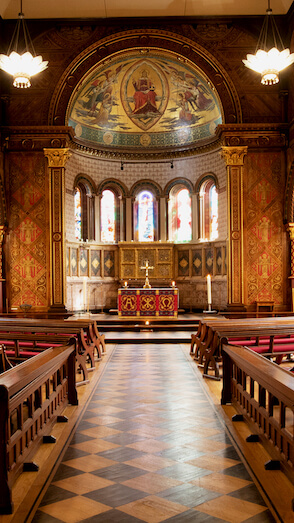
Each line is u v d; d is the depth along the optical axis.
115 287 21.22
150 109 20.98
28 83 13.72
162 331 15.82
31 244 16.73
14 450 4.61
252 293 16.53
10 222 16.77
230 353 6.89
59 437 5.86
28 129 16.55
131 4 16.38
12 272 16.75
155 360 11.27
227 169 16.56
